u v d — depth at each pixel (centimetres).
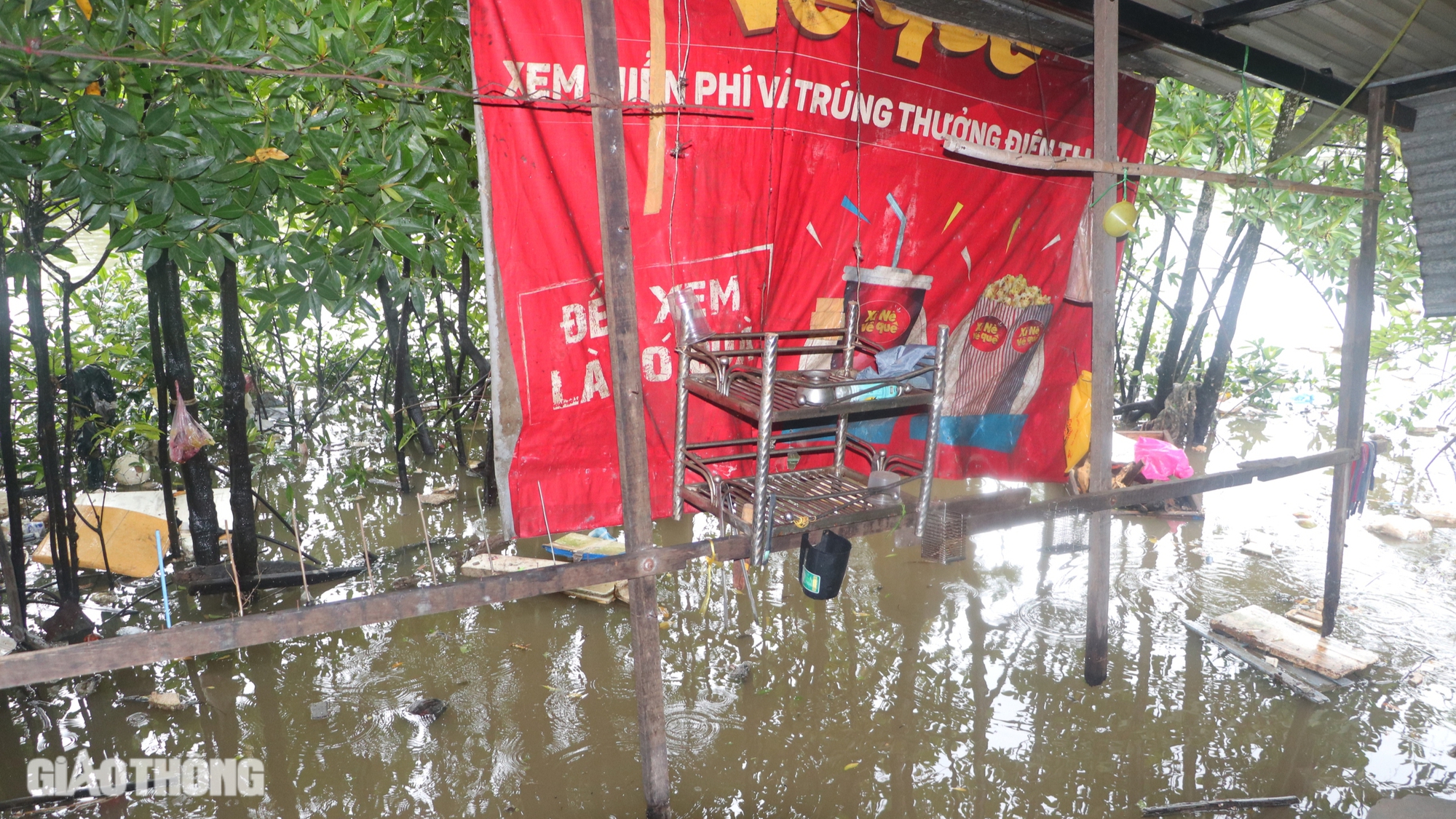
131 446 714
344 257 404
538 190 334
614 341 304
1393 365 1022
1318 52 475
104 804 363
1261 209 696
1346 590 559
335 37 371
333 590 549
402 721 420
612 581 315
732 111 374
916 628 509
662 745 337
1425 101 518
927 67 426
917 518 331
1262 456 817
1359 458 500
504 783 378
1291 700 446
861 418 371
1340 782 387
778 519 312
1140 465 673
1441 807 367
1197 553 614
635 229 366
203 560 541
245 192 387
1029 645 493
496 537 616
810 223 413
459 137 469
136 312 768
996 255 475
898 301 452
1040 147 471
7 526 611
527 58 324
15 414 682
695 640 490
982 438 507
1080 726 424
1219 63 454
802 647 486
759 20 373
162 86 384
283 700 436
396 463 771
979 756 402
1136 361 938
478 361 686
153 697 432
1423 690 452
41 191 429
